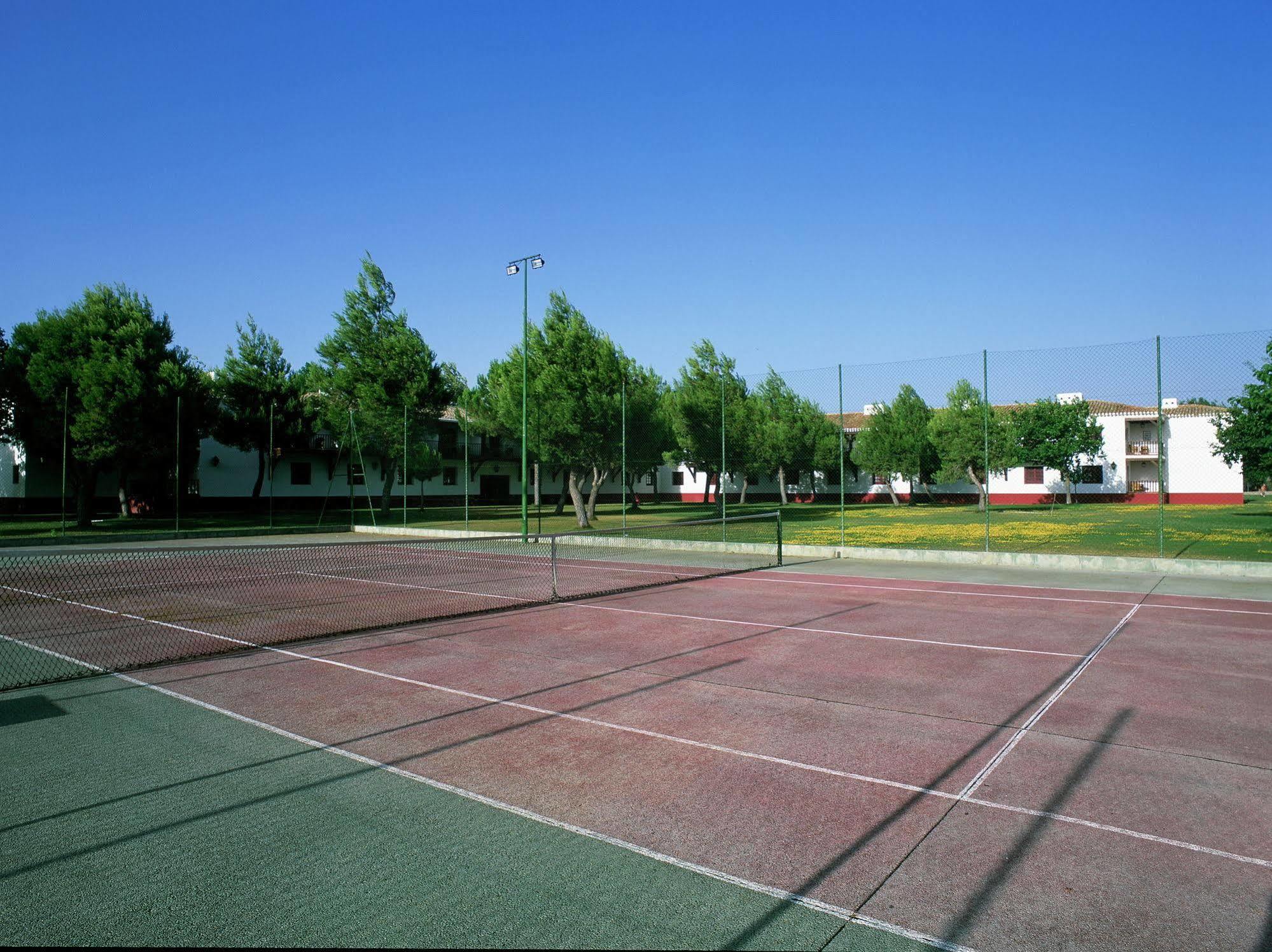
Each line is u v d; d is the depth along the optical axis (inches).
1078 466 1923.0
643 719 277.0
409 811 200.5
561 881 164.6
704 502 2428.6
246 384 1796.3
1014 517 1509.6
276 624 476.7
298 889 161.6
